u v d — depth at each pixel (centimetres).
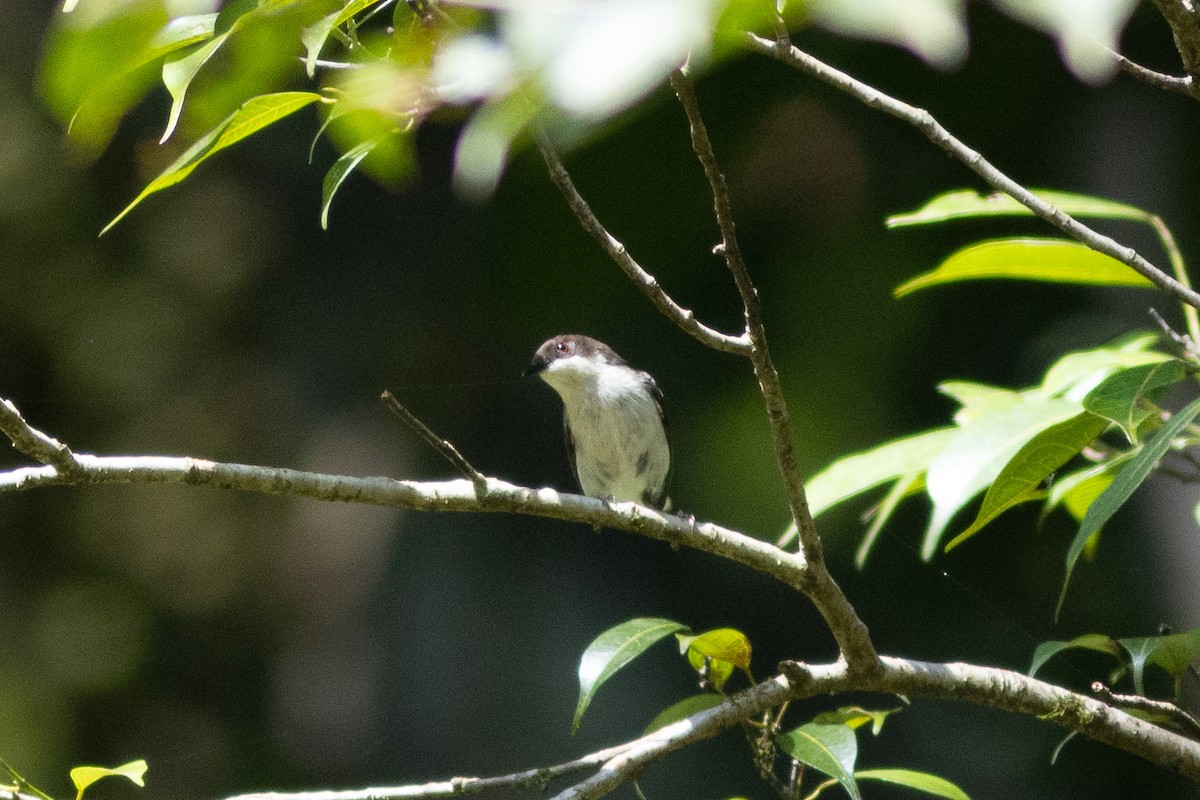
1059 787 1170
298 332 1500
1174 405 903
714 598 1388
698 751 1227
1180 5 351
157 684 1451
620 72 152
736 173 1191
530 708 1377
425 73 295
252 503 1517
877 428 1199
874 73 1162
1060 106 1145
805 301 1230
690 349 1266
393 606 1449
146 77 376
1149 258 1082
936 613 1205
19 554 1478
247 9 334
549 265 1256
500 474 1464
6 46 1468
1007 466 450
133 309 1488
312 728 1437
